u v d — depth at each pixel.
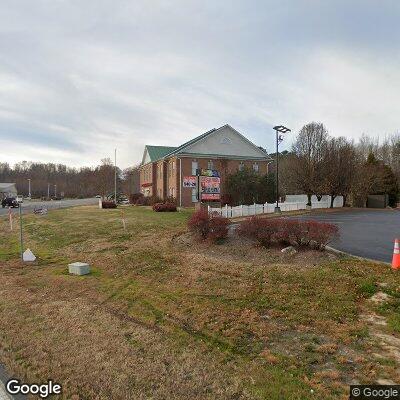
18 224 23.91
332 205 37.47
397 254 8.62
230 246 12.04
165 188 42.38
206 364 4.66
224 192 35.53
